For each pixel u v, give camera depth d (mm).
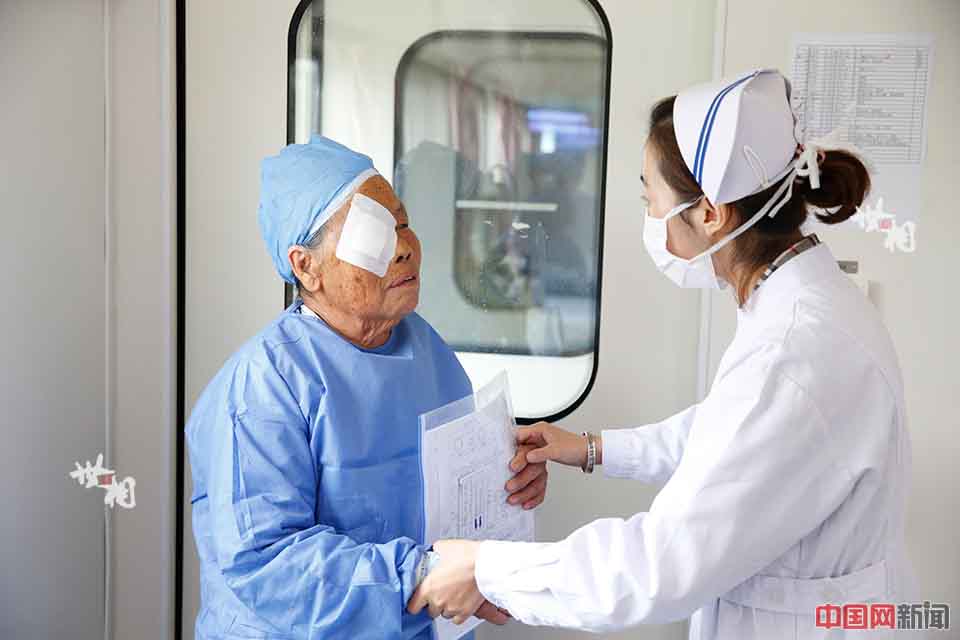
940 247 1647
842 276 1146
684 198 1127
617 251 1724
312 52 1730
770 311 1105
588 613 1065
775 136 1065
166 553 1823
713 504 1023
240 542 1176
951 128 1622
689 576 1025
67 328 1719
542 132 1709
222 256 1791
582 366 1765
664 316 1734
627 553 1050
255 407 1213
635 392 1760
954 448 1680
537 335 1763
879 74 1621
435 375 1432
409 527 1315
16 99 1608
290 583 1162
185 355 1821
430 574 1177
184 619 1859
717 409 1057
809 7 1617
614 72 1682
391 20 1708
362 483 1254
